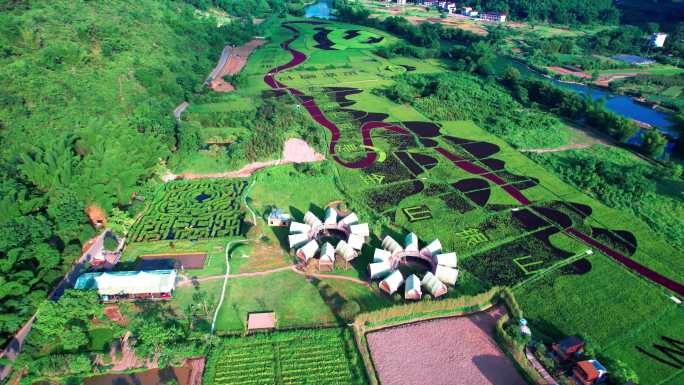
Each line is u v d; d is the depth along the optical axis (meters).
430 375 66.31
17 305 68.25
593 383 64.44
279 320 74.31
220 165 120.44
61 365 63.41
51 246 78.94
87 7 167.88
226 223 97.88
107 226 93.38
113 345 68.19
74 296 68.62
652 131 136.88
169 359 65.44
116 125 109.38
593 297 81.50
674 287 84.69
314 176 118.19
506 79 199.62
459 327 74.81
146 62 158.00
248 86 188.00
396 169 123.81
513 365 68.38
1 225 76.12
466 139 145.00
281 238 93.88
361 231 91.81
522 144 142.75
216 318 73.94
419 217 102.62
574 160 133.00
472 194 112.69
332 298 78.88
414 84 192.88
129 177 98.56
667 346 72.44
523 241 95.81
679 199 115.19
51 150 92.81
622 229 101.12
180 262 86.12
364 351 68.88
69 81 124.25
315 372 66.12
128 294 76.25
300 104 170.62
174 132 124.56
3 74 112.81
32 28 134.25
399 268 87.31
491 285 82.94
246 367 66.38
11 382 62.38
